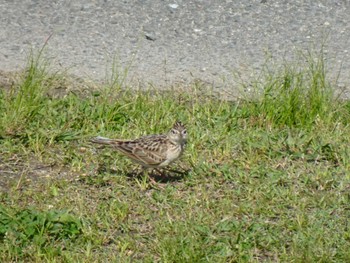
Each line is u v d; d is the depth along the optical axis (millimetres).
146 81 15703
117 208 11500
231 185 12406
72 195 11984
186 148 13266
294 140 13672
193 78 15883
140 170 12781
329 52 16922
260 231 11156
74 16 17781
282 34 17500
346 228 11320
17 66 15984
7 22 17453
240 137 13797
